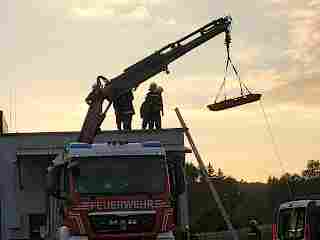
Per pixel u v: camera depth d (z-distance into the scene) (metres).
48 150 27.31
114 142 16.83
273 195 22.16
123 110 26.06
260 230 30.20
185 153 26.69
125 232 16.31
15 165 27.28
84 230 16.23
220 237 32.97
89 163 16.53
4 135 27.67
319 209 17.33
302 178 21.91
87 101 24.91
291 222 17.86
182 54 25.52
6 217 26.98
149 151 16.75
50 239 19.61
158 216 16.44
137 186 16.50
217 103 23.22
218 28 25.52
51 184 16.83
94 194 16.34
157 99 27.02
